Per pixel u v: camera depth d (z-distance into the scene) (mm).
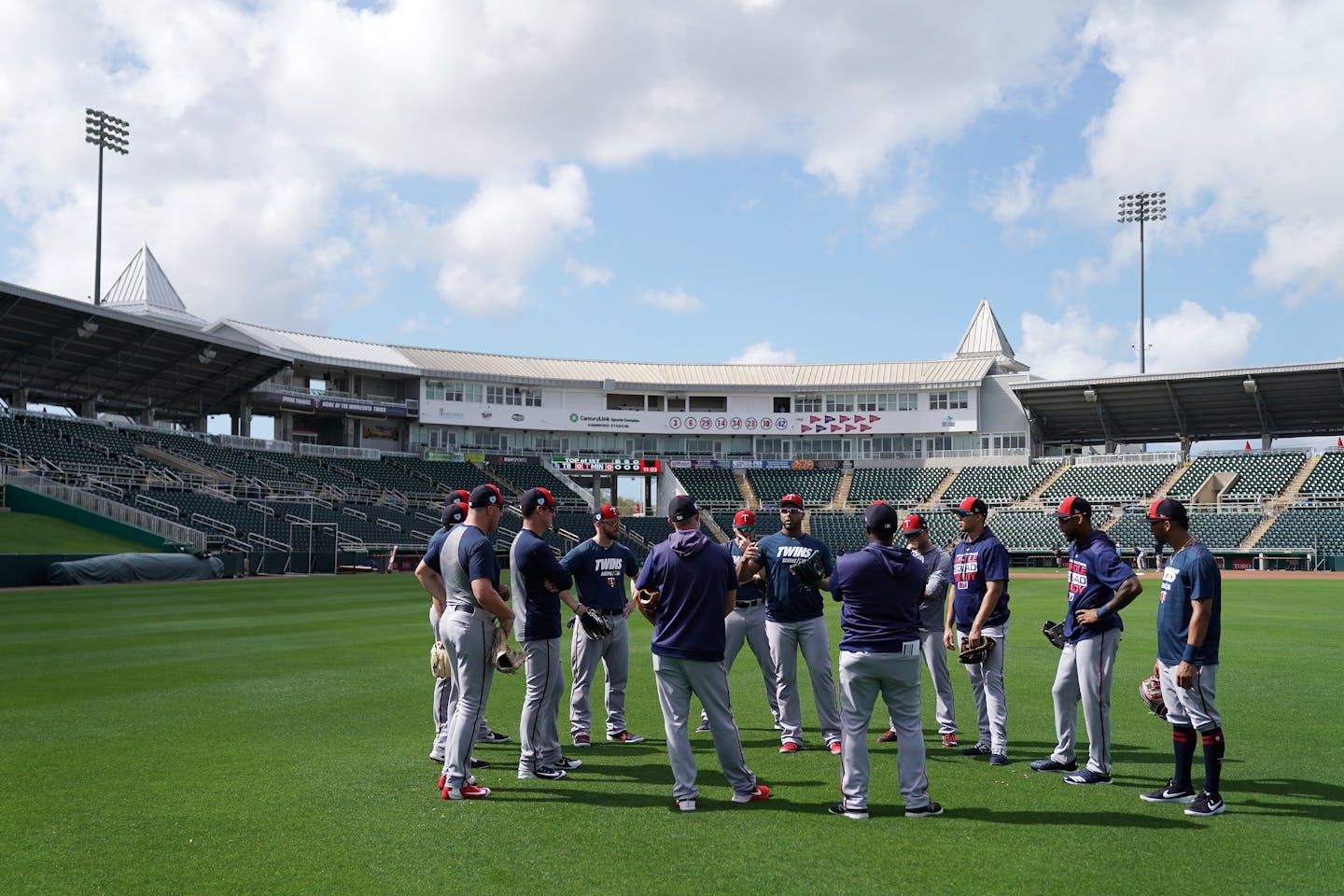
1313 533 46500
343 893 4535
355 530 45656
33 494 36906
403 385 59375
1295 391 51406
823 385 62688
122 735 8164
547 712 7055
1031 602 25422
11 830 5500
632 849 5207
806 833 5512
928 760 7559
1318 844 5312
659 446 64812
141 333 41438
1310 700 9992
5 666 12211
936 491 59094
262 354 47062
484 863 4969
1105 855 5113
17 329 37844
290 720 8859
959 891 4574
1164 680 6289
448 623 6453
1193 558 6055
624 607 8492
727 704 6246
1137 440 59656
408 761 7281
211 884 4656
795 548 7895
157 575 32344
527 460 61938
